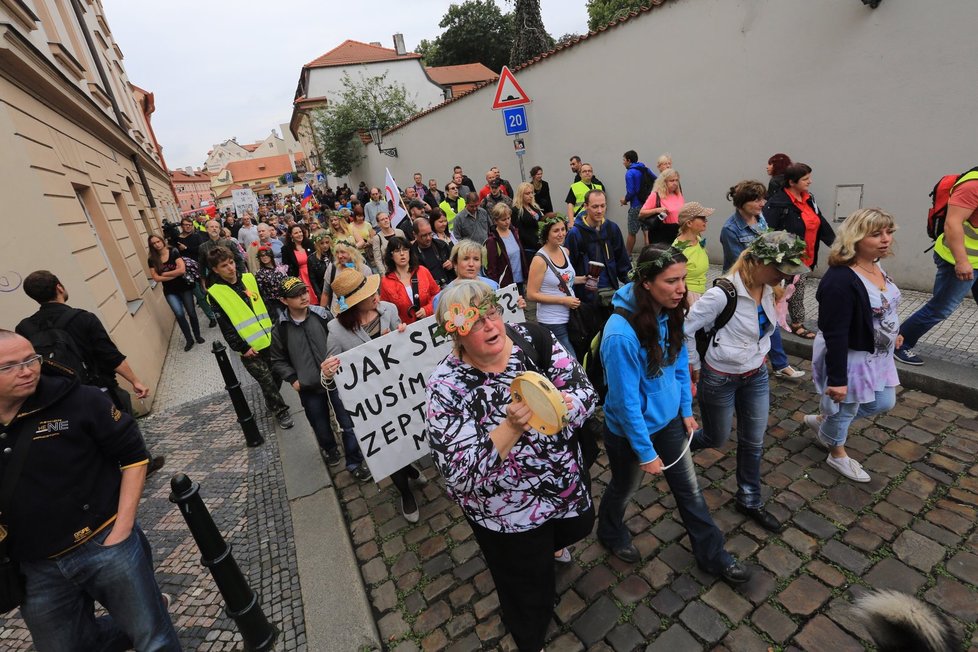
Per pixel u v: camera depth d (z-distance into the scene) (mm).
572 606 2432
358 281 3191
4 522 1790
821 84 5395
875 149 5121
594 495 3188
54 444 1839
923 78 4637
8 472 1779
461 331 1529
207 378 6488
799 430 3502
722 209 6918
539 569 1845
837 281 2547
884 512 2707
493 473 1607
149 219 12828
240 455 4316
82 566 1933
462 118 13414
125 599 2037
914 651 1441
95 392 1964
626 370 2037
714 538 2352
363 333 3346
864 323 2551
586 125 8914
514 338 1822
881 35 4820
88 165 7160
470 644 2336
